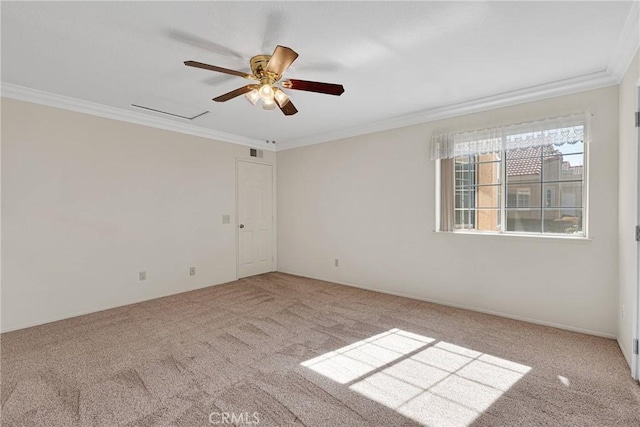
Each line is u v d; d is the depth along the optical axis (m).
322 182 5.01
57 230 3.33
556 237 3.02
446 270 3.76
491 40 2.23
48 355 2.55
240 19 1.97
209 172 4.72
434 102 3.50
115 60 2.50
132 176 3.90
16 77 2.82
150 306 3.78
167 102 3.46
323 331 3.03
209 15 1.93
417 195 3.98
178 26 2.05
